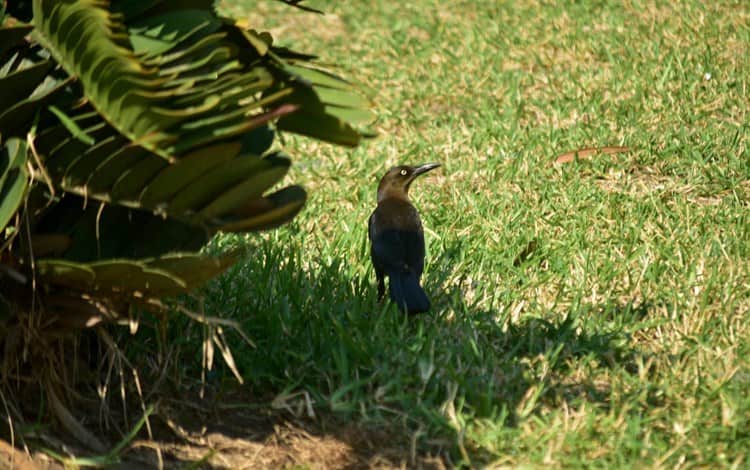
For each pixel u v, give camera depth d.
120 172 7.46
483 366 9.99
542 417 9.37
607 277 12.54
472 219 14.48
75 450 8.48
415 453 8.88
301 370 9.80
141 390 9.26
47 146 7.69
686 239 13.66
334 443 9.05
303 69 7.94
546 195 15.43
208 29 7.79
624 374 9.98
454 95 21.25
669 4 26.56
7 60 7.89
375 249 11.56
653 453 8.73
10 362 8.39
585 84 21.16
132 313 8.50
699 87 20.36
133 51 7.47
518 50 24.06
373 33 26.31
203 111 7.11
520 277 12.49
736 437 8.98
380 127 19.92
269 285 11.15
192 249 8.18
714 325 11.22
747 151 16.81
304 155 18.11
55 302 8.02
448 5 28.23
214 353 9.93
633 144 17.44
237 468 8.68
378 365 9.82
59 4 6.96
